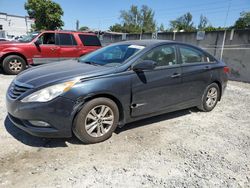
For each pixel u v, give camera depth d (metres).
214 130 4.51
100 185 2.77
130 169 3.10
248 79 10.46
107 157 3.35
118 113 3.87
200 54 5.25
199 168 3.21
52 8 34.38
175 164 3.27
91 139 3.63
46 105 3.25
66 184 2.75
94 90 3.47
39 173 2.92
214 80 5.40
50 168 3.03
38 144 3.59
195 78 4.92
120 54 4.31
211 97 5.51
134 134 4.11
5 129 4.02
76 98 3.36
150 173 3.04
